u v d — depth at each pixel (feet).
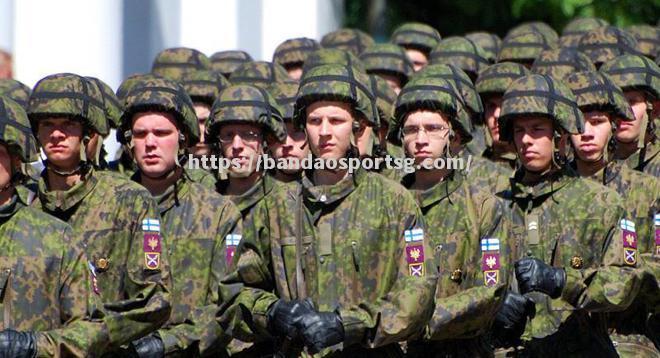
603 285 87.97
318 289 82.74
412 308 79.92
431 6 240.12
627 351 96.73
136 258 87.15
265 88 110.22
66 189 88.74
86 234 87.51
